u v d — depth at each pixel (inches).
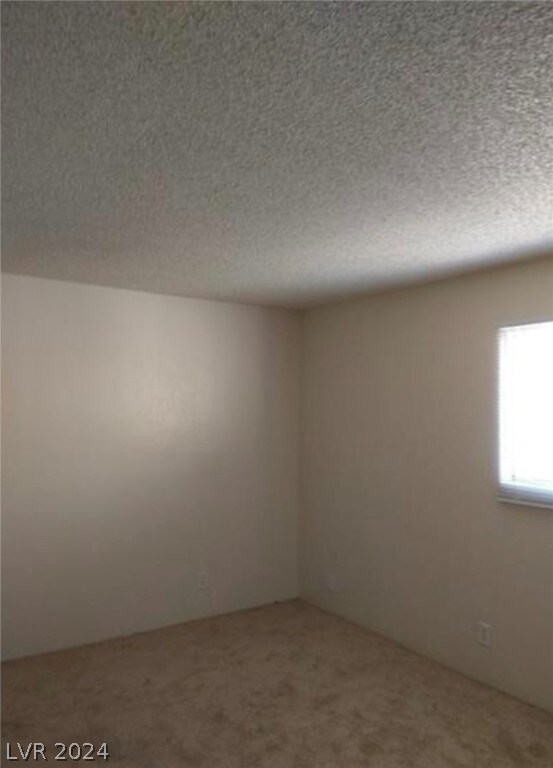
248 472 163.8
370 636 142.0
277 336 170.1
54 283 134.4
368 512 148.2
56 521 134.0
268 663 126.0
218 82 50.7
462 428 124.7
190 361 154.4
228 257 110.8
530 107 55.1
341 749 93.4
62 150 64.3
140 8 40.9
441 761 90.4
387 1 40.2
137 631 144.0
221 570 158.4
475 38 44.5
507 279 116.1
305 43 45.0
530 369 111.9
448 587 126.3
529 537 110.9
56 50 45.8
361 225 90.8
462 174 71.1
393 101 54.0
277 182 73.7
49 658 127.8
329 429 161.9
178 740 95.5
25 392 130.7
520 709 106.7
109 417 141.8
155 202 81.1
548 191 76.5
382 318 146.3
